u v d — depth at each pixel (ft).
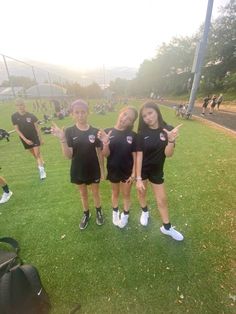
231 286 6.30
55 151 22.68
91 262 7.43
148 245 8.12
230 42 98.68
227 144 21.77
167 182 13.51
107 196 12.15
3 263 6.21
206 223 9.21
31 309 5.38
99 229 9.19
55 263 7.45
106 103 74.13
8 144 27.58
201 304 5.85
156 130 7.37
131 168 8.09
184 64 162.30
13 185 14.24
